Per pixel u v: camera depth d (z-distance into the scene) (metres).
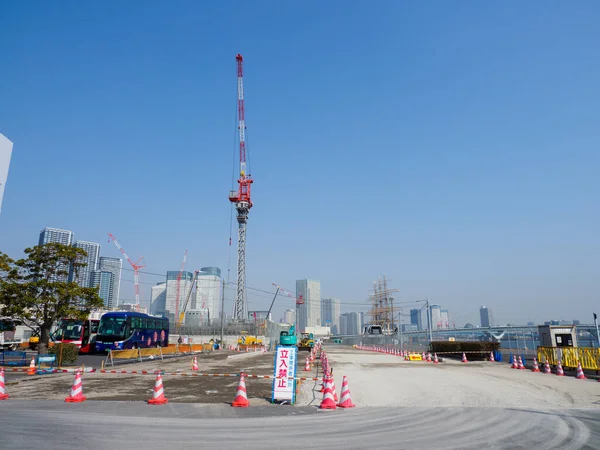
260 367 30.42
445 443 9.16
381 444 9.06
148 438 9.37
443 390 17.94
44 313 31.47
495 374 25.39
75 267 33.69
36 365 26.14
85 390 17.27
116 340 39.34
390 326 163.88
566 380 22.00
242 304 141.12
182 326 87.94
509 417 12.06
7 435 9.50
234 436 9.66
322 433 10.04
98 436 9.49
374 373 26.05
